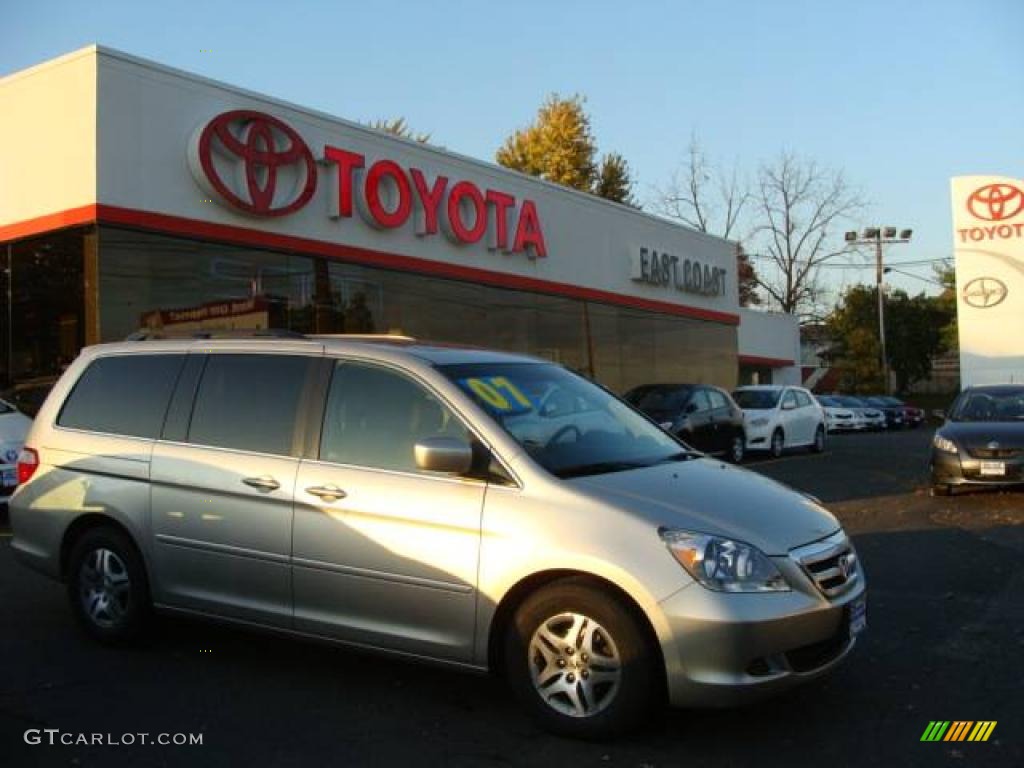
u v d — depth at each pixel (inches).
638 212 970.7
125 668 211.0
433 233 695.1
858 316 2105.1
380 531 185.6
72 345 506.6
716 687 159.3
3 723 179.0
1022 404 523.2
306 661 216.4
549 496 174.9
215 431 214.1
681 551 163.5
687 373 1063.0
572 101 2059.5
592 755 165.2
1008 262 1151.0
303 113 602.2
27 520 238.5
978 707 188.9
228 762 162.2
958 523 414.6
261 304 578.9
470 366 203.6
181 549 212.1
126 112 510.3
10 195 537.3
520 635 173.8
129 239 511.5
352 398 200.7
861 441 1078.4
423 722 180.1
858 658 220.2
